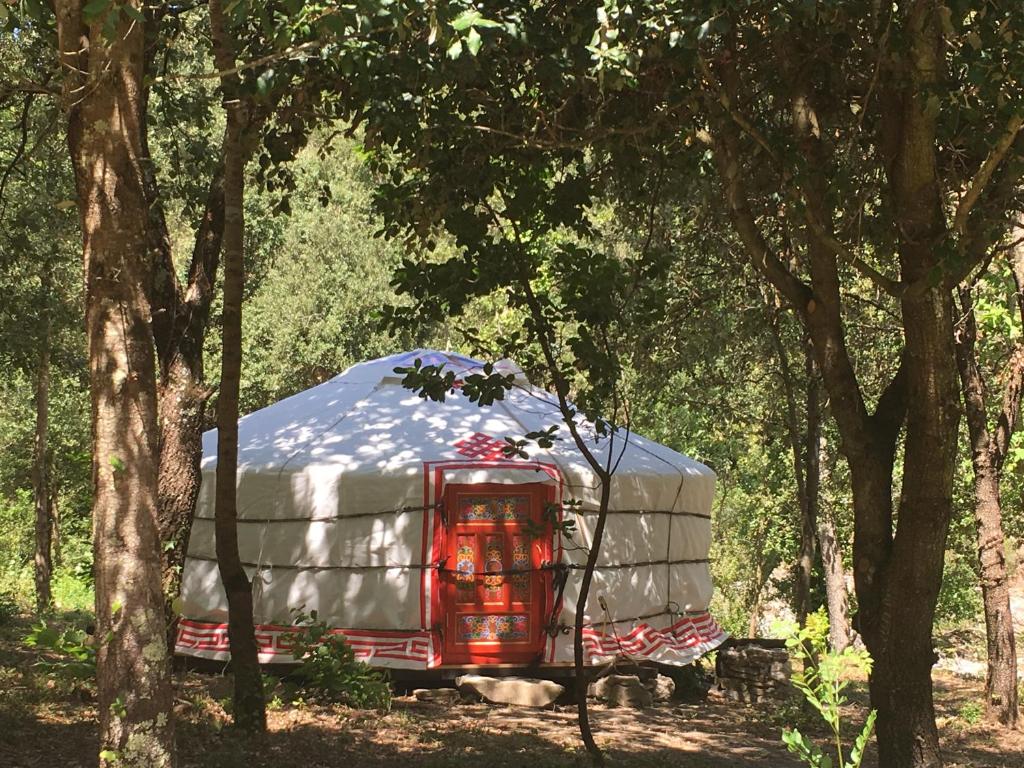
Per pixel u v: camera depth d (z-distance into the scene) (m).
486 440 11.49
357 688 9.95
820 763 3.35
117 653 4.57
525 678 11.12
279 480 11.22
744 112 7.32
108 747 4.55
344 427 11.94
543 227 7.78
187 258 28.08
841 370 6.88
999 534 12.15
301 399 13.16
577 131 7.34
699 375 16.77
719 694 12.36
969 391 12.11
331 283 30.38
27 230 13.00
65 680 9.41
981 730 11.57
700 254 12.38
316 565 11.09
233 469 7.78
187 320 10.82
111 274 4.59
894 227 6.93
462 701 10.68
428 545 10.98
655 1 5.42
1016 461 15.04
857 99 7.43
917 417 6.44
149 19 8.90
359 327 30.59
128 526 4.58
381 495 11.02
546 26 6.23
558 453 11.46
